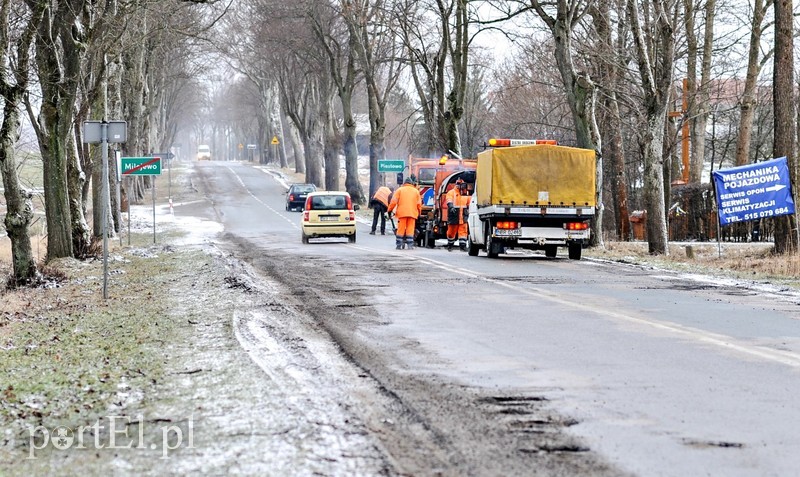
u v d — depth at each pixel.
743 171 43.75
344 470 9.73
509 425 11.70
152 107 116.31
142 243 60.59
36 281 35.50
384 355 16.98
